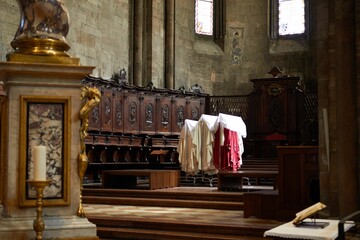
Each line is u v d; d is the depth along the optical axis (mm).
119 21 20516
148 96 20016
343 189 7637
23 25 4805
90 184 15539
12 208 4461
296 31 24938
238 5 25641
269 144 21859
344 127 7699
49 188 4535
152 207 11242
